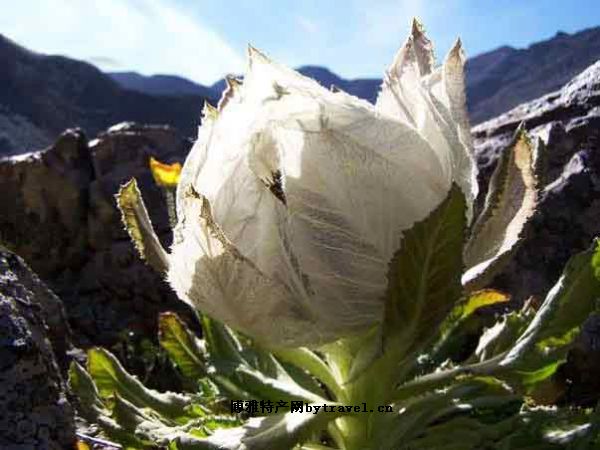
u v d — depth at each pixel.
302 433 0.26
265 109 0.25
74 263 0.66
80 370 0.34
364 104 0.26
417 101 0.27
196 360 0.36
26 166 0.68
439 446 0.29
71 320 0.59
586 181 0.47
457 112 0.28
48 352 0.34
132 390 0.34
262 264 0.25
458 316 0.36
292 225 0.25
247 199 0.25
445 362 0.35
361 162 0.25
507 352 0.29
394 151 0.25
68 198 0.67
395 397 0.29
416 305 0.25
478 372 0.28
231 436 0.26
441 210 0.23
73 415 0.32
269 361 0.32
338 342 0.29
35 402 0.30
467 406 0.31
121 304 0.61
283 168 0.25
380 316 0.26
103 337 0.58
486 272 0.28
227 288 0.25
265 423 0.27
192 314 0.59
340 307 0.26
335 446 0.35
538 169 0.31
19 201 0.68
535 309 0.39
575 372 0.39
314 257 0.25
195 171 0.27
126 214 0.31
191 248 0.25
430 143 0.27
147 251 0.31
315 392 0.33
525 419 0.29
